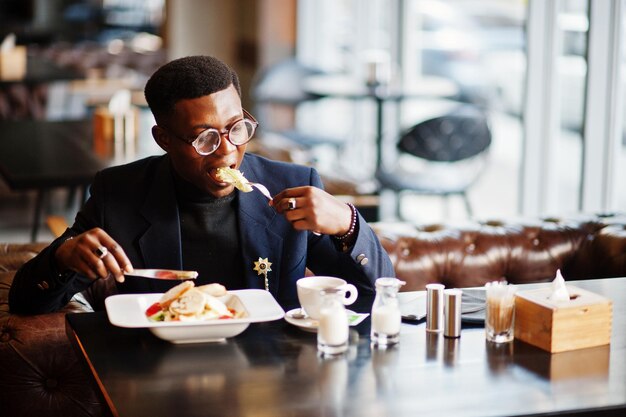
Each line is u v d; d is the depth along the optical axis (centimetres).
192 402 148
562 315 171
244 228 212
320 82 634
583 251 297
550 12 477
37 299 209
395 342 176
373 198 400
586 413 146
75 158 429
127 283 212
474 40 600
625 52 423
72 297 228
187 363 165
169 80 192
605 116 437
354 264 207
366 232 203
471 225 297
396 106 713
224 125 192
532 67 493
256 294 191
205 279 212
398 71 700
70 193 626
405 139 504
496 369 163
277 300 212
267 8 884
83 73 725
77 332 182
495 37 569
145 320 175
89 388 221
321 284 187
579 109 455
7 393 217
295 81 671
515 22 539
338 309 170
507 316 177
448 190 504
